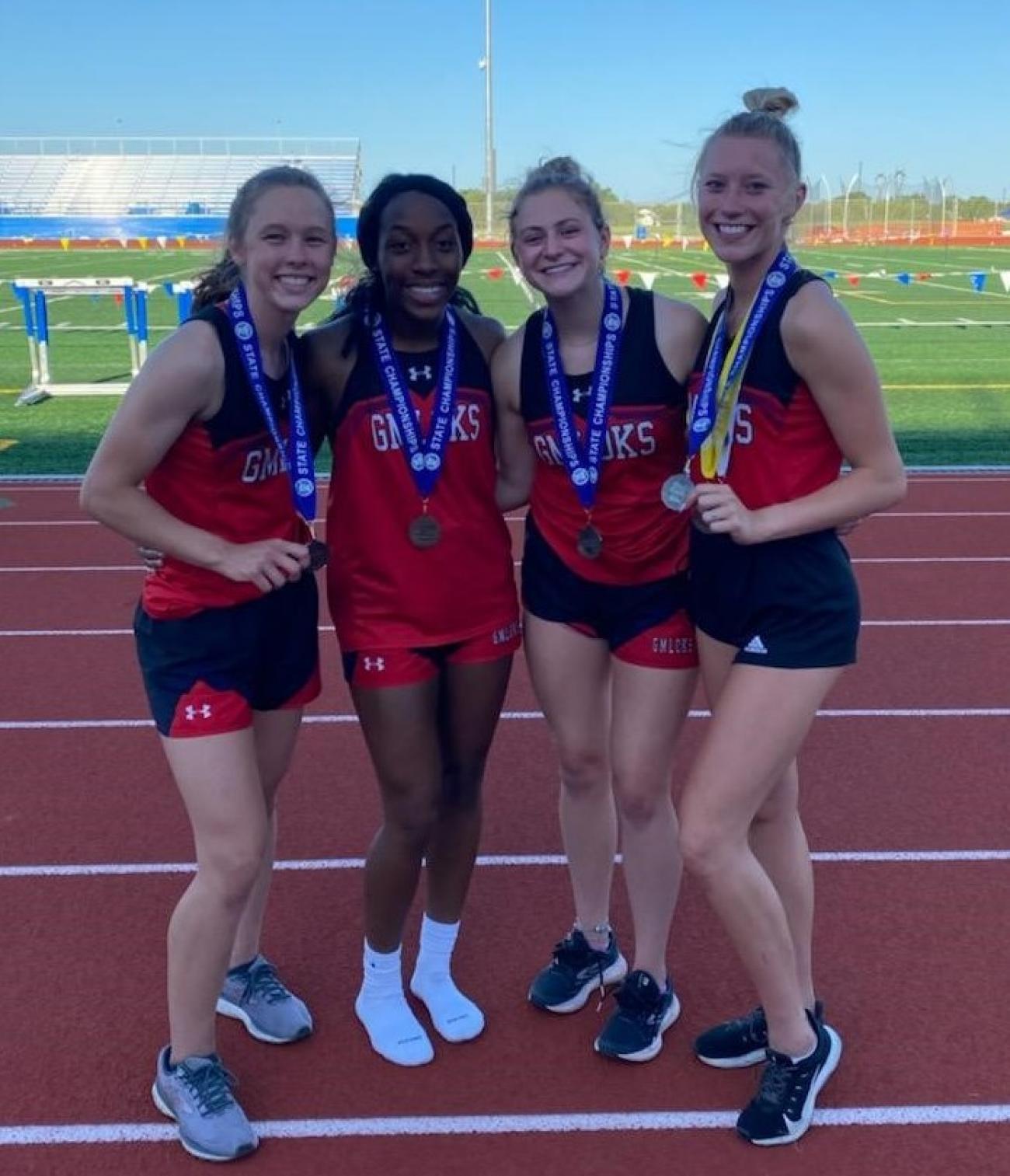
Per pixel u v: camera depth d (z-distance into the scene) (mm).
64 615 6730
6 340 20047
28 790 4566
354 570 2867
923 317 23797
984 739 5008
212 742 2639
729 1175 2678
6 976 3402
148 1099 2920
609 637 2965
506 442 3008
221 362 2566
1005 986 3338
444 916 3184
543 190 2738
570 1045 3127
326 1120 2852
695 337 2824
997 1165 2699
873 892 3828
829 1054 2848
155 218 38500
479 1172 2689
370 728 2902
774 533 2512
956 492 9680
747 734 2564
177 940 2707
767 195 2510
